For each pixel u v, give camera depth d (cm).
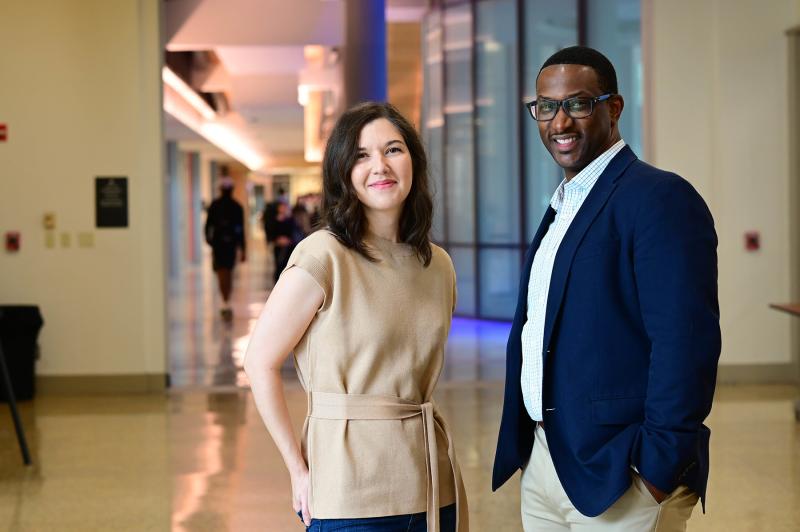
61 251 760
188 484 489
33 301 760
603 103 217
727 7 746
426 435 214
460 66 1245
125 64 758
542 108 221
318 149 3206
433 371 221
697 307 196
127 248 763
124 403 714
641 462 198
